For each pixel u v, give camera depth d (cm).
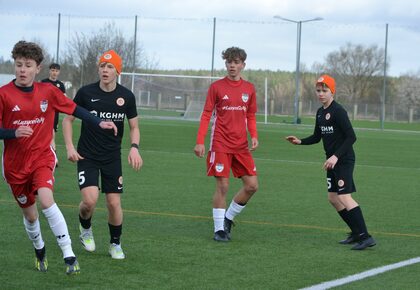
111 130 873
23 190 786
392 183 1798
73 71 6031
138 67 5969
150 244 965
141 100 5650
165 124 4556
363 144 3403
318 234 1078
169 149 2639
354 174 2006
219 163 1016
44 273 791
